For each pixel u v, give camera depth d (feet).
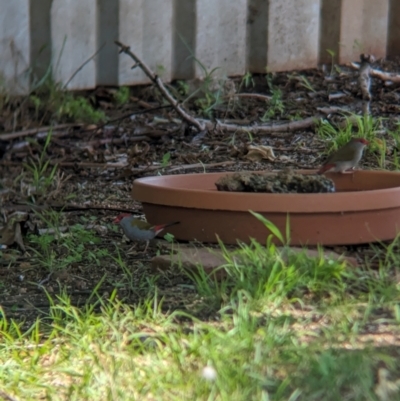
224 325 24.85
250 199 29.78
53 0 50.31
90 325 24.95
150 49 53.78
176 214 31.40
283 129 47.50
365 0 58.90
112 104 52.90
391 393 20.02
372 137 43.21
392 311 25.46
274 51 56.08
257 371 21.48
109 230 36.04
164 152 45.65
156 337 24.22
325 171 34.35
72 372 22.34
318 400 20.01
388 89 52.90
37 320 25.25
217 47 55.21
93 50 52.65
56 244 34.45
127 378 21.89
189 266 28.94
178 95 52.75
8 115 49.44
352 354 21.56
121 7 52.06
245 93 54.24
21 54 50.44
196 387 20.68
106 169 44.24
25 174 43.47
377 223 30.40
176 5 54.19
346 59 58.59
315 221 29.81
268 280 26.30
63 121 50.37
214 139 47.06
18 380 22.25
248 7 55.77
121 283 29.71
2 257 32.78
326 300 26.32
